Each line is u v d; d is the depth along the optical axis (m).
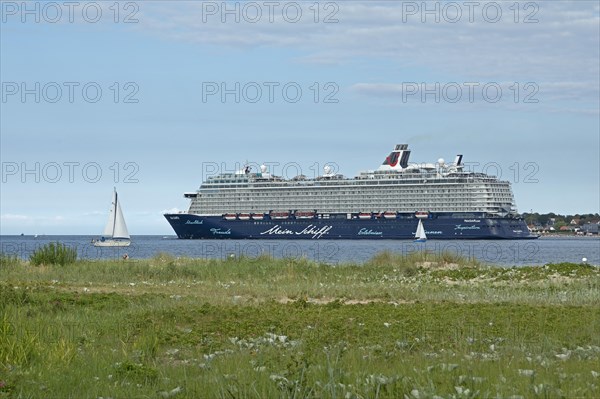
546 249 171.25
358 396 18.33
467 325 30.89
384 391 19.19
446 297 43.81
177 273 61.31
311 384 19.75
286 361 23.44
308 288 48.97
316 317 33.91
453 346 26.73
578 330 30.02
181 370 22.86
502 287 51.19
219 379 20.64
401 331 29.53
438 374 20.91
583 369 21.81
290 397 18.59
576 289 48.88
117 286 52.16
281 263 67.56
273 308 37.38
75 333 29.34
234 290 48.59
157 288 50.69
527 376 20.36
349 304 40.91
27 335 25.42
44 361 23.56
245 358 24.27
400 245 177.50
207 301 41.38
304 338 28.34
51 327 29.72
